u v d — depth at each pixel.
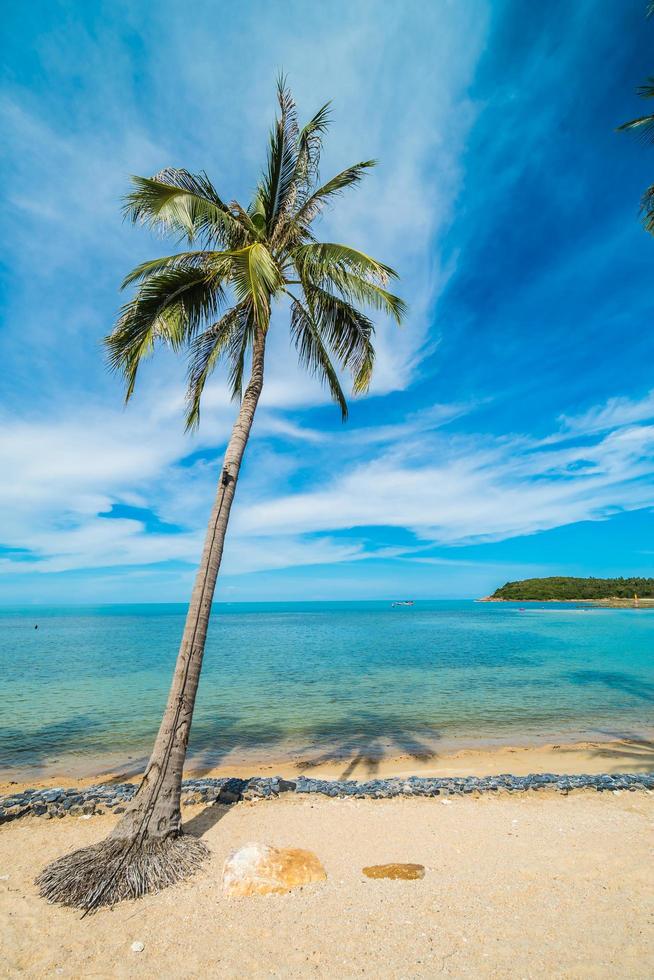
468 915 4.52
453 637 48.22
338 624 76.00
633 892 4.87
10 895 4.99
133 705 16.77
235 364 9.66
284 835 6.51
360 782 8.77
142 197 6.87
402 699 17.80
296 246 8.55
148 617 118.75
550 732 13.32
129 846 5.36
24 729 13.62
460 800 7.92
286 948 4.07
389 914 4.56
